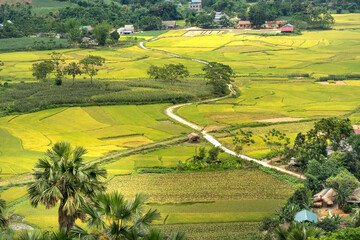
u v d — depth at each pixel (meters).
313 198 79.62
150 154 110.75
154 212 38.31
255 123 138.25
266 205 78.25
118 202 36.94
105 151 111.62
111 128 133.12
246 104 168.25
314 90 192.50
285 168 99.50
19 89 178.12
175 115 149.88
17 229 67.25
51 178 43.81
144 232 36.88
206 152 110.19
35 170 46.16
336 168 91.50
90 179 45.50
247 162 102.25
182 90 182.00
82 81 196.50
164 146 117.25
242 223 70.69
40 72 193.00
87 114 148.00
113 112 151.12
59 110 150.50
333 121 110.00
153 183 89.69
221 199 81.50
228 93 186.25
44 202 43.84
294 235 38.16
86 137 123.69
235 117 146.38
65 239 37.88
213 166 100.00
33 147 113.69
